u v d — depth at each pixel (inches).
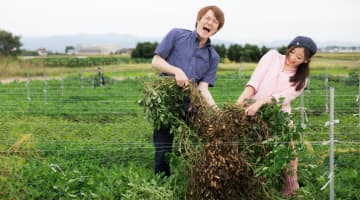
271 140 224.8
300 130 227.6
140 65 2123.5
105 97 755.4
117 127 461.7
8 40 3004.4
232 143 221.3
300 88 251.3
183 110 257.1
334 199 257.6
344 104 658.2
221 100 669.3
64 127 466.0
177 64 269.1
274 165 219.9
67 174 274.1
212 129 225.9
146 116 256.2
